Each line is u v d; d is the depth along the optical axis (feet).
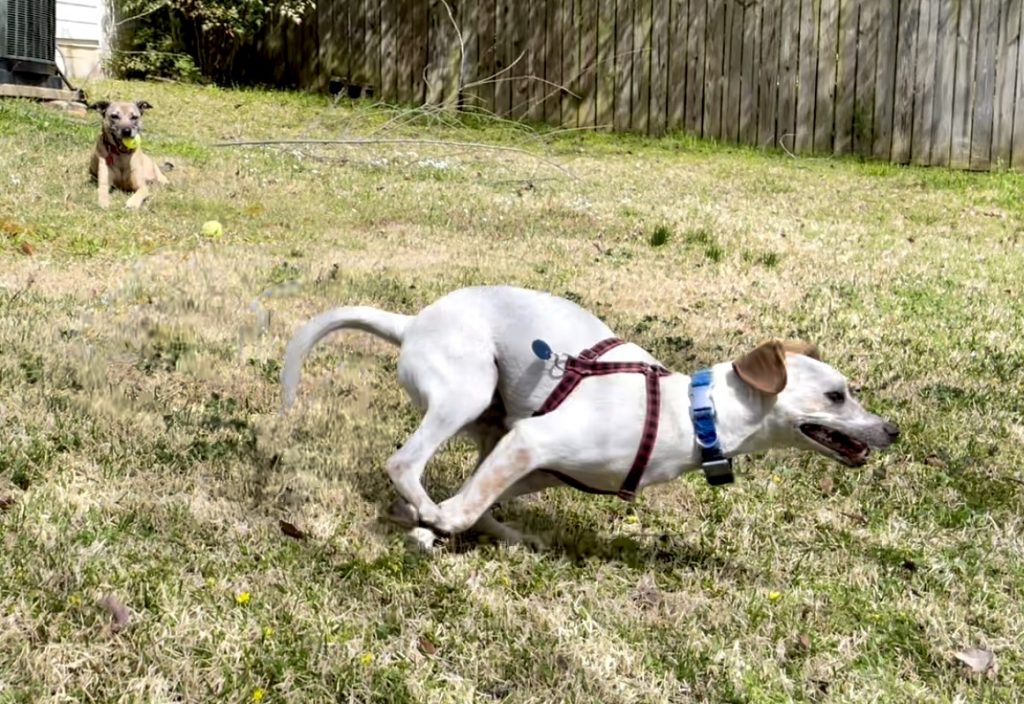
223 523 8.12
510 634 7.24
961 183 22.41
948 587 8.08
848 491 9.33
